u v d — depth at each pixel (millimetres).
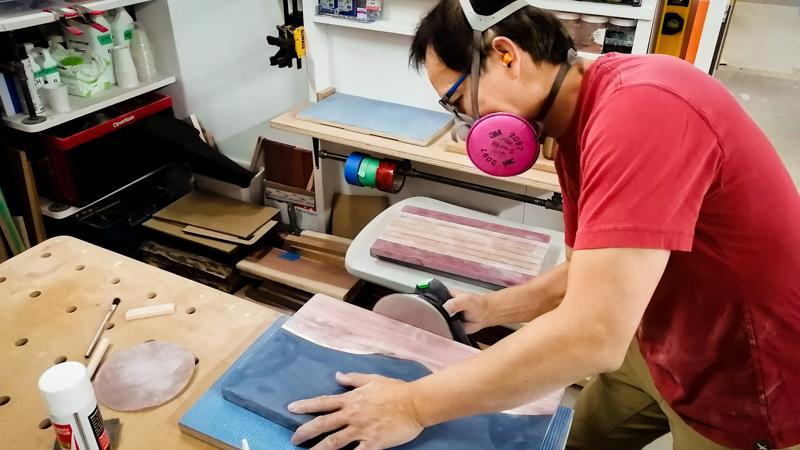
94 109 2246
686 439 1075
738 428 996
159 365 974
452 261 1665
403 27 1920
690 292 927
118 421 887
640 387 1240
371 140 1887
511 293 1134
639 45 1635
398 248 1724
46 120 2092
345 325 1047
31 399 922
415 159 1823
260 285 2486
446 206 1976
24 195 2203
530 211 2107
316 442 838
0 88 2066
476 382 761
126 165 2465
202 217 2479
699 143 713
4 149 2131
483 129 903
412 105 2125
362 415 807
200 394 936
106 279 1186
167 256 2463
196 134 2453
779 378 930
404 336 1028
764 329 901
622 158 683
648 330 1042
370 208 2393
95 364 977
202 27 2395
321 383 917
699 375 999
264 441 842
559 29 846
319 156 2266
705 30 1597
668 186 675
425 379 812
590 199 713
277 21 2260
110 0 2242
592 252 688
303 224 2584
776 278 851
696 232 851
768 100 3246
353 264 1712
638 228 666
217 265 2422
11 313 1091
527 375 729
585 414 1377
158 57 2541
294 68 2305
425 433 857
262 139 2496
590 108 827
